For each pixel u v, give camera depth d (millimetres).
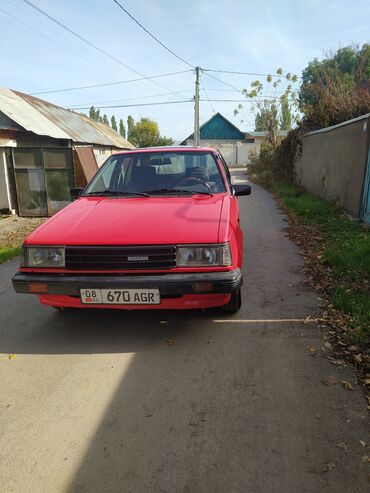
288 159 16500
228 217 3311
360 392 2572
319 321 3584
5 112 10922
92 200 3906
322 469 1976
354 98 11945
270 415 2375
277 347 3164
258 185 18375
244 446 2139
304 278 4766
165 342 3295
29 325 3709
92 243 3008
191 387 2678
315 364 2910
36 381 2805
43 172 10695
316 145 11609
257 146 43688
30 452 2152
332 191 9711
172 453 2109
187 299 3096
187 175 4180
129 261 2965
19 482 1962
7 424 2375
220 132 45438
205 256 2957
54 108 17484
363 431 2223
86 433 2279
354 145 7965
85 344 3305
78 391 2674
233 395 2580
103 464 2057
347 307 3721
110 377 2822
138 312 3873
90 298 3027
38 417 2428
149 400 2555
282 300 4098
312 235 6984
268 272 5016
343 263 5004
